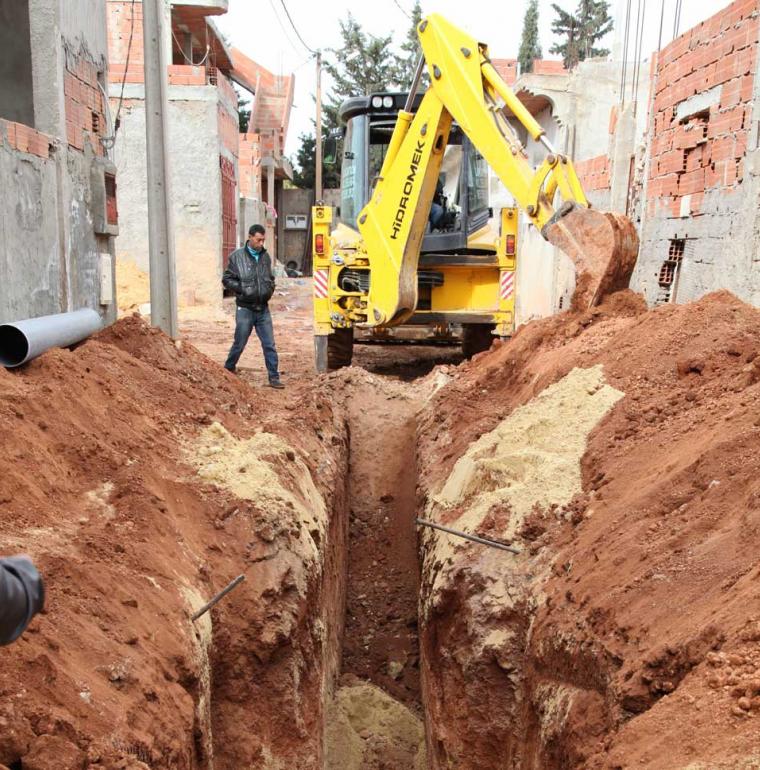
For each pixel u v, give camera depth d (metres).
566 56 35.16
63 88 8.77
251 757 3.99
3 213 7.18
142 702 3.04
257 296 10.49
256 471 5.01
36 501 3.89
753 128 8.14
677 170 10.13
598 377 5.80
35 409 4.51
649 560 3.64
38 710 2.60
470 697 4.35
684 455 4.30
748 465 3.82
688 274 9.92
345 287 11.00
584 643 3.52
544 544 4.58
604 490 4.62
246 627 4.17
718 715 2.52
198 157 19.64
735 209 8.54
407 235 9.30
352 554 7.37
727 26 8.77
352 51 46.78
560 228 7.11
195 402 6.21
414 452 7.96
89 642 3.09
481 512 5.02
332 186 47.19
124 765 2.59
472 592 4.54
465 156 10.76
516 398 6.88
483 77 8.09
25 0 8.83
